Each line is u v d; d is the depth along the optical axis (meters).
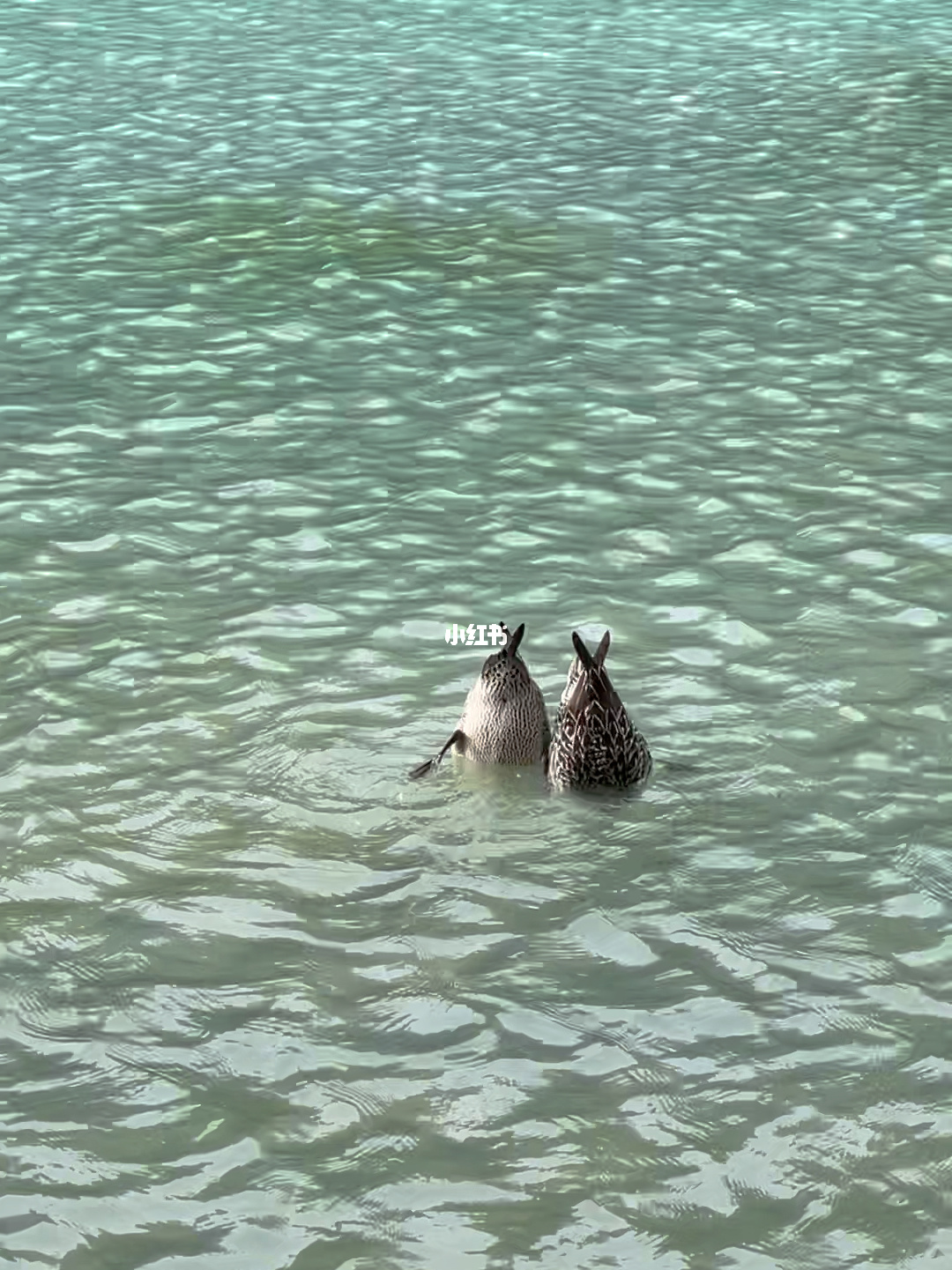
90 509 14.27
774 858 9.62
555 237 22.06
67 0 37.72
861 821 9.96
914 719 11.01
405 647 11.98
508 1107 7.78
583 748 10.11
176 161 25.50
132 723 10.92
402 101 29.08
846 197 23.59
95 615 12.38
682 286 20.25
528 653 11.90
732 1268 6.88
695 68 31.45
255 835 9.81
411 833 9.84
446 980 8.64
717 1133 7.61
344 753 10.61
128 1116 7.71
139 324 19.00
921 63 31.59
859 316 19.17
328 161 25.56
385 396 16.95
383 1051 8.13
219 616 12.39
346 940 8.95
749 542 13.67
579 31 34.69
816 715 11.08
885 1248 6.97
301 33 34.53
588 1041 8.21
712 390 17.06
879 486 14.78
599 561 13.38
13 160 25.47
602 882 9.44
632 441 15.82
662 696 11.31
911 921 9.09
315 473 15.10
